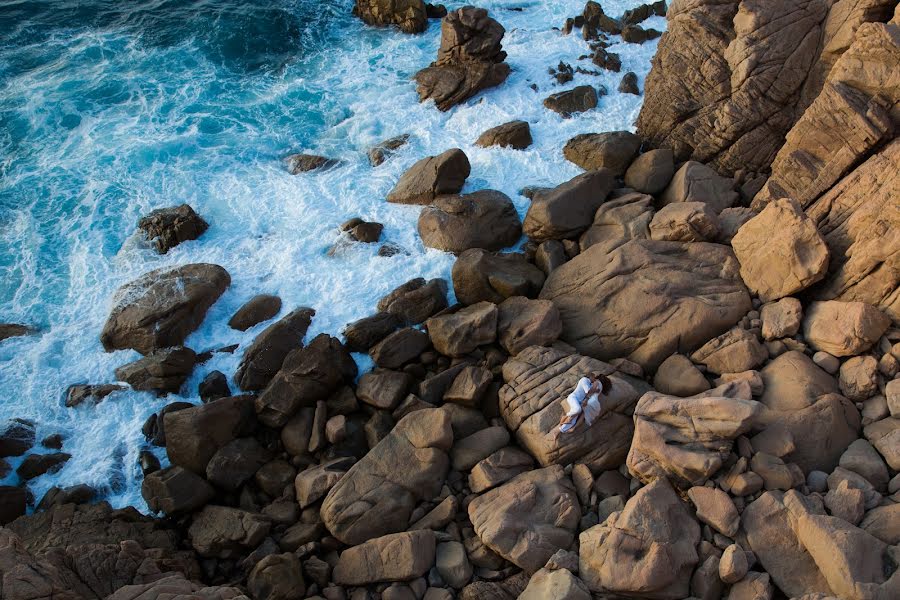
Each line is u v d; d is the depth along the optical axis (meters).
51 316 17.92
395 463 14.11
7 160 22.16
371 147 22.88
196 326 17.42
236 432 15.22
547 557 12.54
